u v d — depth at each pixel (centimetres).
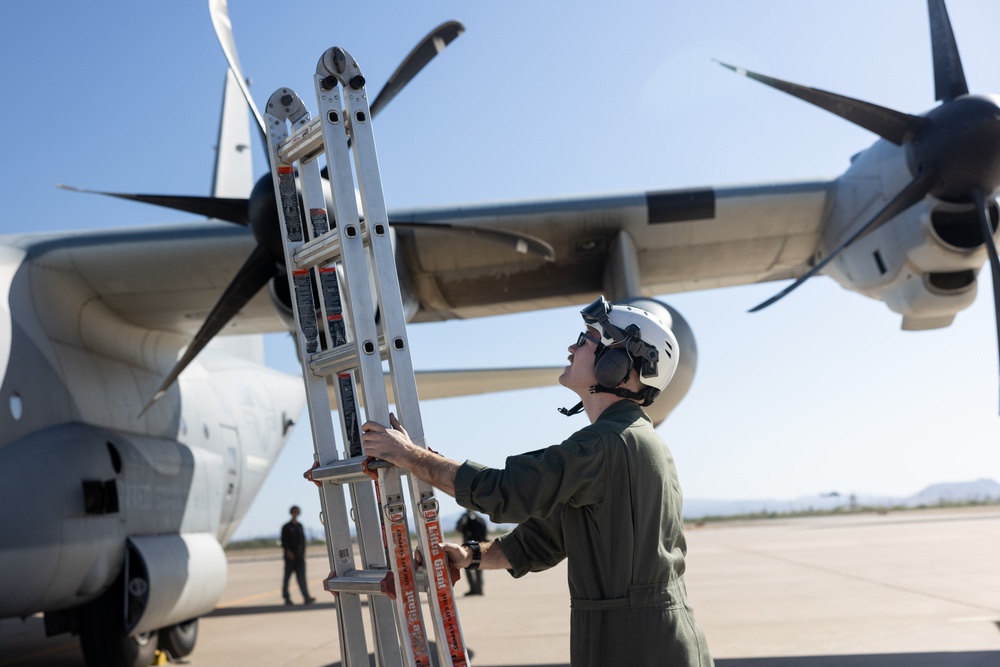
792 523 4175
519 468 201
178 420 902
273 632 1011
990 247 675
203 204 668
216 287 796
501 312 980
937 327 821
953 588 1074
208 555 862
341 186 231
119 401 805
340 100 237
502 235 698
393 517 220
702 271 934
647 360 224
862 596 1040
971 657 640
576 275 907
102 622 761
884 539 2211
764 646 725
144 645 787
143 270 758
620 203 801
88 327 793
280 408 1166
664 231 833
